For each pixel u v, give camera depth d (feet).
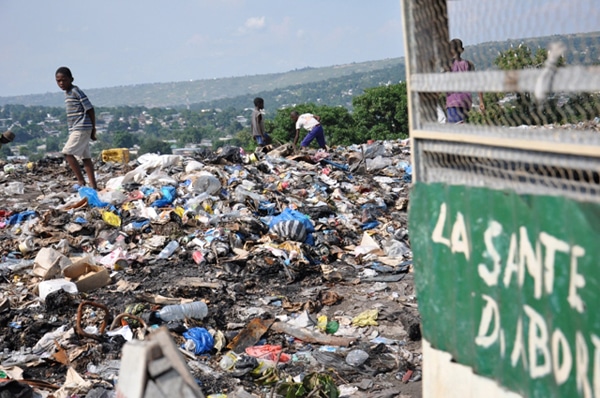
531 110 10.33
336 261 30.68
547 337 8.95
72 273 26.73
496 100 10.82
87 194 36.96
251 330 22.04
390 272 29.01
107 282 26.66
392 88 152.25
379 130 150.00
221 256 29.71
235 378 19.44
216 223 33.19
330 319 24.13
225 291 26.11
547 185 9.23
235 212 34.60
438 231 11.03
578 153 8.43
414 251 11.75
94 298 25.08
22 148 340.80
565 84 8.36
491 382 10.17
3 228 34.50
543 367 9.07
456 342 10.87
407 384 19.33
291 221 31.91
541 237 8.89
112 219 33.40
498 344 9.89
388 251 31.37
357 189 42.42
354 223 35.70
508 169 9.97
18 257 30.37
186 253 29.91
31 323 22.53
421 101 11.68
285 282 27.68
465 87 10.16
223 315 23.75
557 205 8.59
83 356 20.22
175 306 23.12
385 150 54.60
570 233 8.43
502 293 9.70
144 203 36.24
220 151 46.80
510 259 9.50
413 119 11.82
